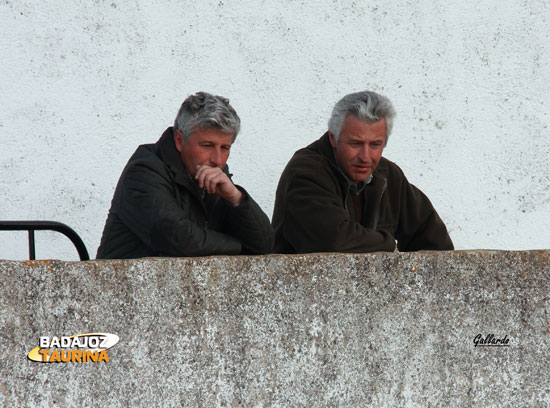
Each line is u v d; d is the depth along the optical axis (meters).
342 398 10.63
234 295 10.08
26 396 9.23
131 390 9.61
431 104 17.48
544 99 18.05
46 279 9.31
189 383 9.87
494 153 17.83
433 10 17.44
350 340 10.67
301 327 10.41
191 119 11.21
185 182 11.34
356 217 12.95
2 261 9.16
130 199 11.13
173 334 9.79
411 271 11.00
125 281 9.60
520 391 11.66
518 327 11.62
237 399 10.09
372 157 12.42
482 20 17.73
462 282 11.29
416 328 11.05
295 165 12.63
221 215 11.73
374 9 17.12
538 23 18.00
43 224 12.51
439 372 11.18
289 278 10.34
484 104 17.77
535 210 18.05
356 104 12.23
